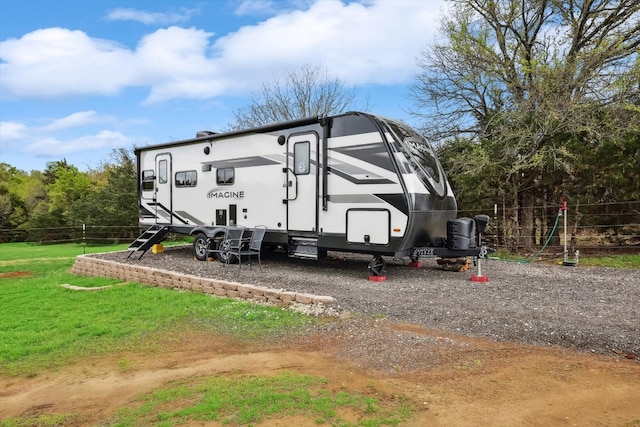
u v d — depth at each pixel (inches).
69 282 380.2
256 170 381.4
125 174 923.4
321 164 333.4
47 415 142.6
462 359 165.3
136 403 146.6
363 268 373.1
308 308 245.4
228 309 258.7
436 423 123.6
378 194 301.0
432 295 263.1
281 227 362.6
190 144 444.1
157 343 207.6
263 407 135.6
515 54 499.8
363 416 129.0
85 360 190.1
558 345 176.6
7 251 755.4
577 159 435.2
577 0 486.0
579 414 125.3
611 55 437.7
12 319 254.2
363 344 188.2
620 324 196.4
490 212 507.8
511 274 335.3
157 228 488.1
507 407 130.6
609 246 475.8
